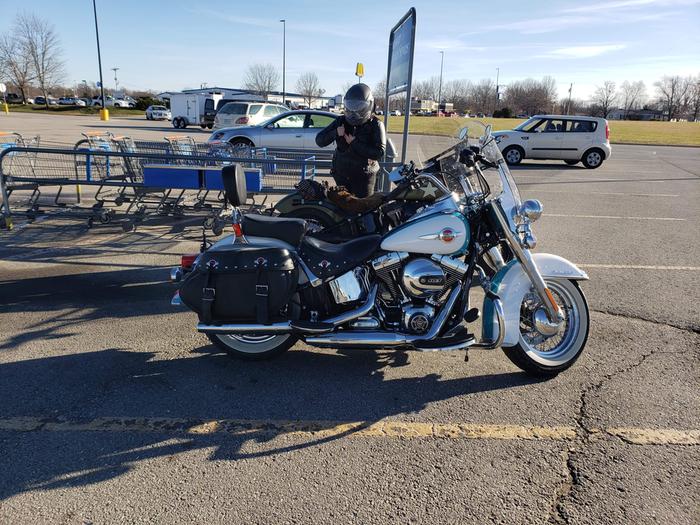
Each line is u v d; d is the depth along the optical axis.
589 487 2.76
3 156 7.36
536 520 2.54
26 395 3.53
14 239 7.19
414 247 3.56
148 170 6.98
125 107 72.81
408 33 6.93
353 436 3.17
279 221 3.80
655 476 2.84
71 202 9.32
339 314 3.68
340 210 5.67
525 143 18.31
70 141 19.34
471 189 3.77
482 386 3.74
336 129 5.78
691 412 3.43
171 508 2.59
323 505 2.62
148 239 7.32
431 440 3.14
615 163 19.89
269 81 65.12
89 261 6.33
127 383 3.71
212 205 8.66
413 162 4.54
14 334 4.41
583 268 6.33
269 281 3.49
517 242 3.61
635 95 106.50
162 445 3.06
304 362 4.05
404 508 2.60
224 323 3.61
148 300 5.18
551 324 3.70
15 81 63.25
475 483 2.78
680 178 15.29
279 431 3.21
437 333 3.56
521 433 3.21
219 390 3.64
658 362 4.08
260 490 2.71
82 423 3.25
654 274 6.14
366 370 3.95
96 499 2.64
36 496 2.65
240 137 13.66
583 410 3.45
